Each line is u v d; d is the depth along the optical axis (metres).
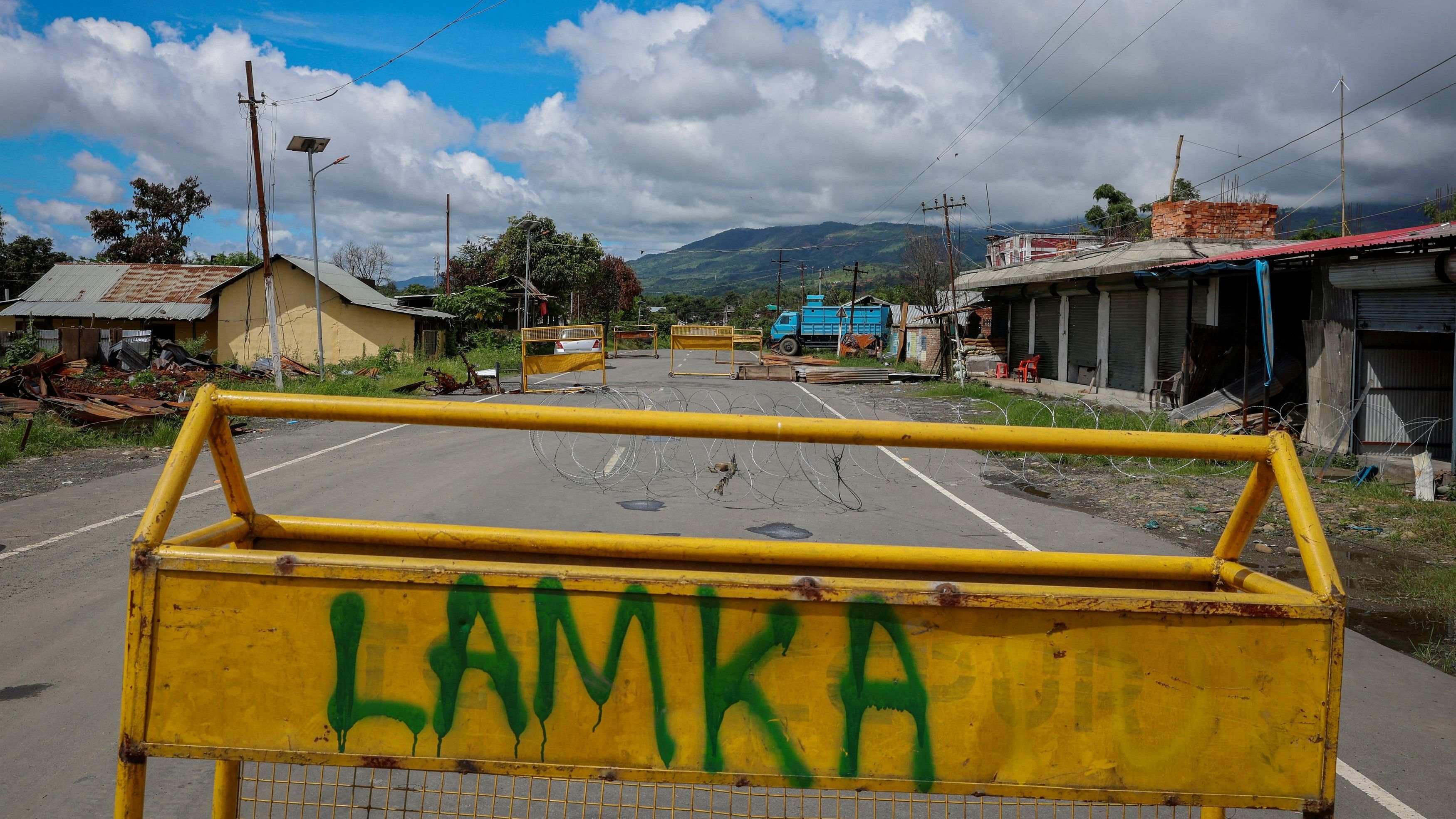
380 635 1.70
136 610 1.70
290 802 3.15
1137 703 1.69
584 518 8.71
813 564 2.35
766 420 1.85
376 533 2.37
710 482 10.97
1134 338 21.62
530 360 24.81
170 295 36.62
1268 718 1.68
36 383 15.92
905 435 1.84
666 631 1.69
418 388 25.62
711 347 31.75
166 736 1.70
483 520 8.53
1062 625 1.69
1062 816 2.73
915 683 1.69
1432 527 8.92
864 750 1.69
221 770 2.13
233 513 2.32
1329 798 1.68
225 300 35.84
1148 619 1.69
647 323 84.62
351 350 36.38
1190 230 25.77
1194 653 1.69
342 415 1.87
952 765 1.69
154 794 3.51
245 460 12.29
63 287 37.31
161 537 1.74
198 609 1.70
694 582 1.68
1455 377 11.03
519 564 1.79
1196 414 15.29
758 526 8.59
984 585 1.71
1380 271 11.99
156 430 14.20
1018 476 12.23
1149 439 1.87
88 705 4.34
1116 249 26.55
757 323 91.62
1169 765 1.69
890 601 1.68
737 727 1.69
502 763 1.70
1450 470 10.85
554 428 1.87
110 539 7.62
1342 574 7.57
